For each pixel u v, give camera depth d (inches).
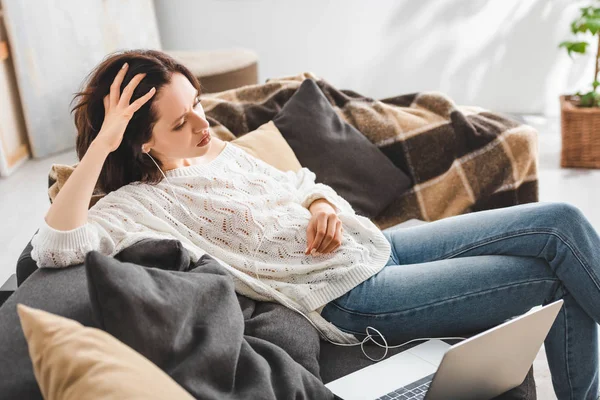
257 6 167.2
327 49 169.3
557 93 165.3
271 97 86.7
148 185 60.9
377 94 171.9
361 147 82.4
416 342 61.2
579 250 61.1
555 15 159.5
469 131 85.7
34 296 47.9
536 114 167.9
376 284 61.6
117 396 32.1
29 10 143.4
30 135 150.6
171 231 58.6
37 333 36.0
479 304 60.5
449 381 48.3
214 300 48.4
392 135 85.6
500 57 164.6
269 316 57.0
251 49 171.2
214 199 61.3
